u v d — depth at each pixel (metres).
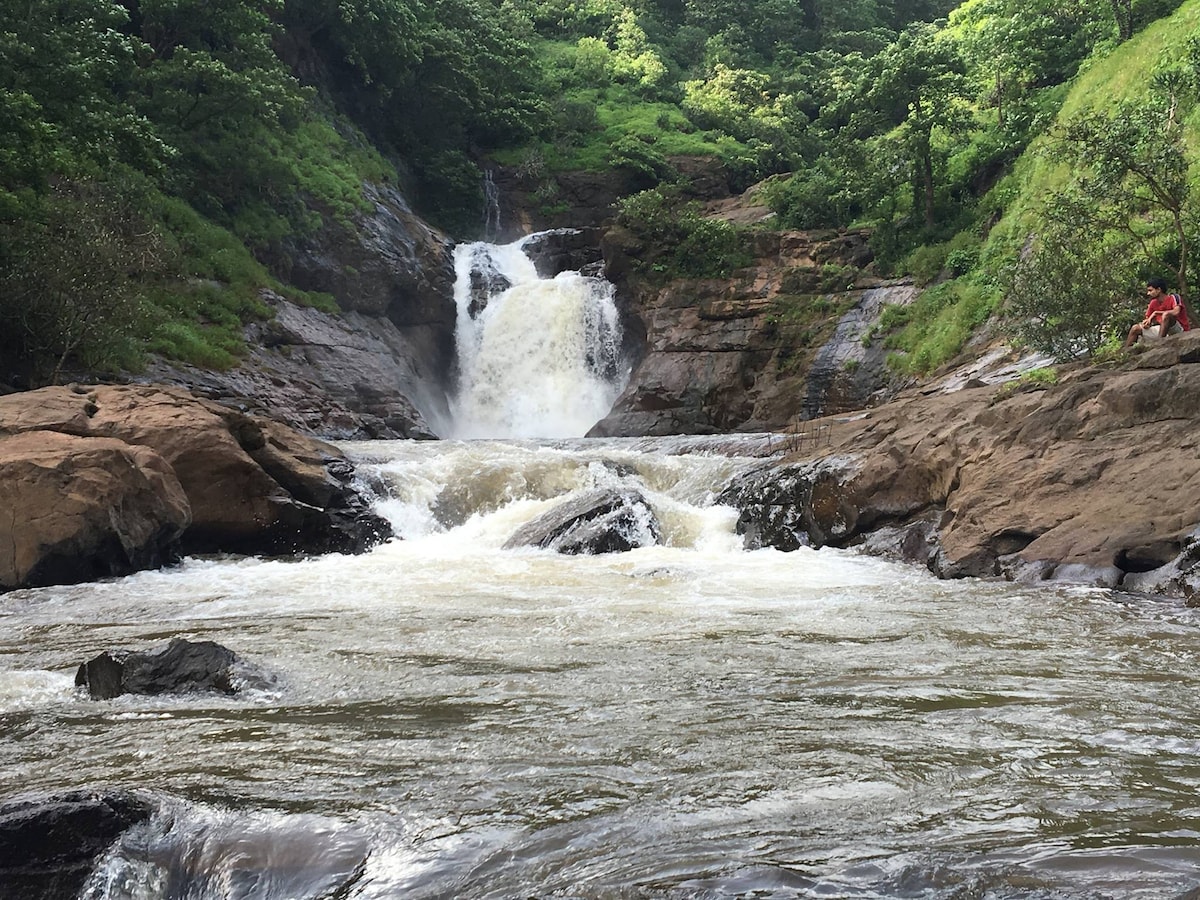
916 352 27.09
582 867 3.04
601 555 13.21
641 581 10.94
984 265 27.28
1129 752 4.25
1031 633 7.47
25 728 4.96
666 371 32.28
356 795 3.79
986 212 30.36
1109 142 15.88
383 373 31.47
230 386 25.34
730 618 8.34
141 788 3.91
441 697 5.55
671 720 4.93
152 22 31.61
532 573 11.65
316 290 32.69
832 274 32.34
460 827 3.43
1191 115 21.11
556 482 17.16
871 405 27.45
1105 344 15.23
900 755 4.23
